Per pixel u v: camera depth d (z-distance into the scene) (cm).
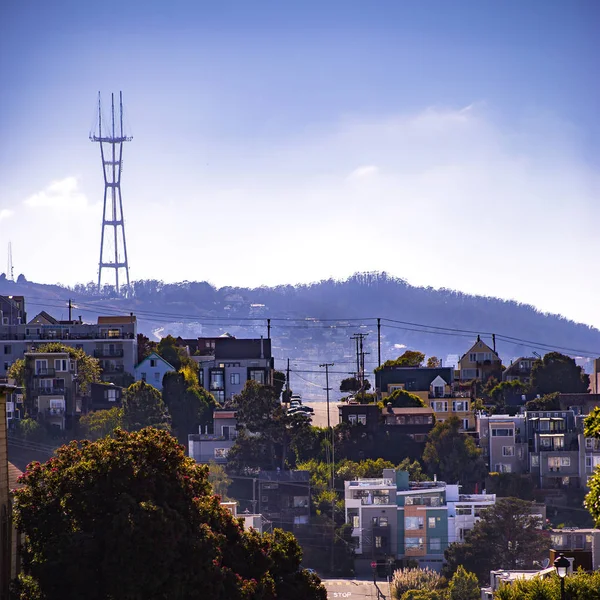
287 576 15000
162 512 12712
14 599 12231
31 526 12775
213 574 13088
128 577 12525
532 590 17250
